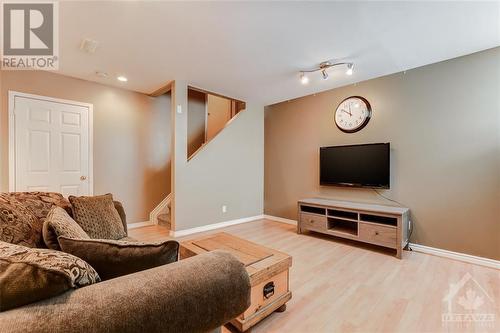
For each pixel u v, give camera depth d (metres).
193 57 2.69
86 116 3.47
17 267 0.60
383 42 2.36
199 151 3.81
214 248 1.89
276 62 2.81
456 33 2.19
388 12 1.90
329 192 3.79
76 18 1.98
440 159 2.76
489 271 2.32
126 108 3.88
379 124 3.25
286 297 1.70
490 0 1.74
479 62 2.52
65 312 0.55
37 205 1.52
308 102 4.08
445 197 2.73
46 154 3.16
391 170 3.13
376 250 2.92
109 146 3.71
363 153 3.30
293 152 4.32
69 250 0.92
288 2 1.79
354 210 3.02
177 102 3.43
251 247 1.92
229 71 3.09
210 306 0.77
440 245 2.75
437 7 1.83
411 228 2.96
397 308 1.73
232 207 4.30
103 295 0.61
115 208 2.24
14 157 2.95
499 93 2.42
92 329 0.55
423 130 2.88
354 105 3.46
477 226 2.52
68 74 3.24
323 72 2.91
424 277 2.20
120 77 3.33
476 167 2.54
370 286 2.04
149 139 4.15
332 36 2.26
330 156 3.66
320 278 2.19
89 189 3.51
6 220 1.24
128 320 0.60
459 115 2.64
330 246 3.06
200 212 3.81
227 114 5.46
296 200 4.27
